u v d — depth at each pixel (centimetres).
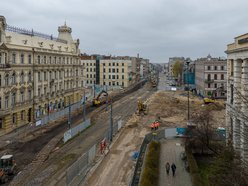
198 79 12762
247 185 2111
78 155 4372
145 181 3089
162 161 4138
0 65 5519
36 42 7350
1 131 5559
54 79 8044
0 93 5553
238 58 3600
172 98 10612
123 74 16300
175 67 19988
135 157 4184
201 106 8925
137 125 6438
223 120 6788
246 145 2614
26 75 6588
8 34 6325
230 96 4075
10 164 3644
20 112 6309
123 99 11206
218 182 2580
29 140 5209
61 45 8912
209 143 4294
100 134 5681
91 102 10156
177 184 3338
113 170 3744
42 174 3619
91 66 16625
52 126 6344
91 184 3316
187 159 3906
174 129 5525
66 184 3186
